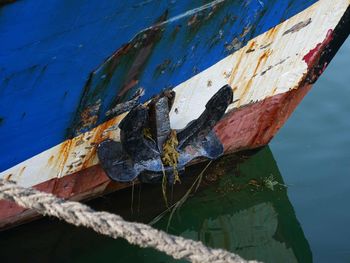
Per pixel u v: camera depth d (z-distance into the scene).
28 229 3.58
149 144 3.32
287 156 4.52
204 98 3.56
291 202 4.19
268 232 4.04
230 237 3.98
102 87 2.98
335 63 5.43
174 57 3.15
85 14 2.62
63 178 3.36
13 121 2.85
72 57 2.75
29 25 2.51
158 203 3.95
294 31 3.66
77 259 3.63
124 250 3.69
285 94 4.08
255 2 3.25
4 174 3.06
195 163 4.19
